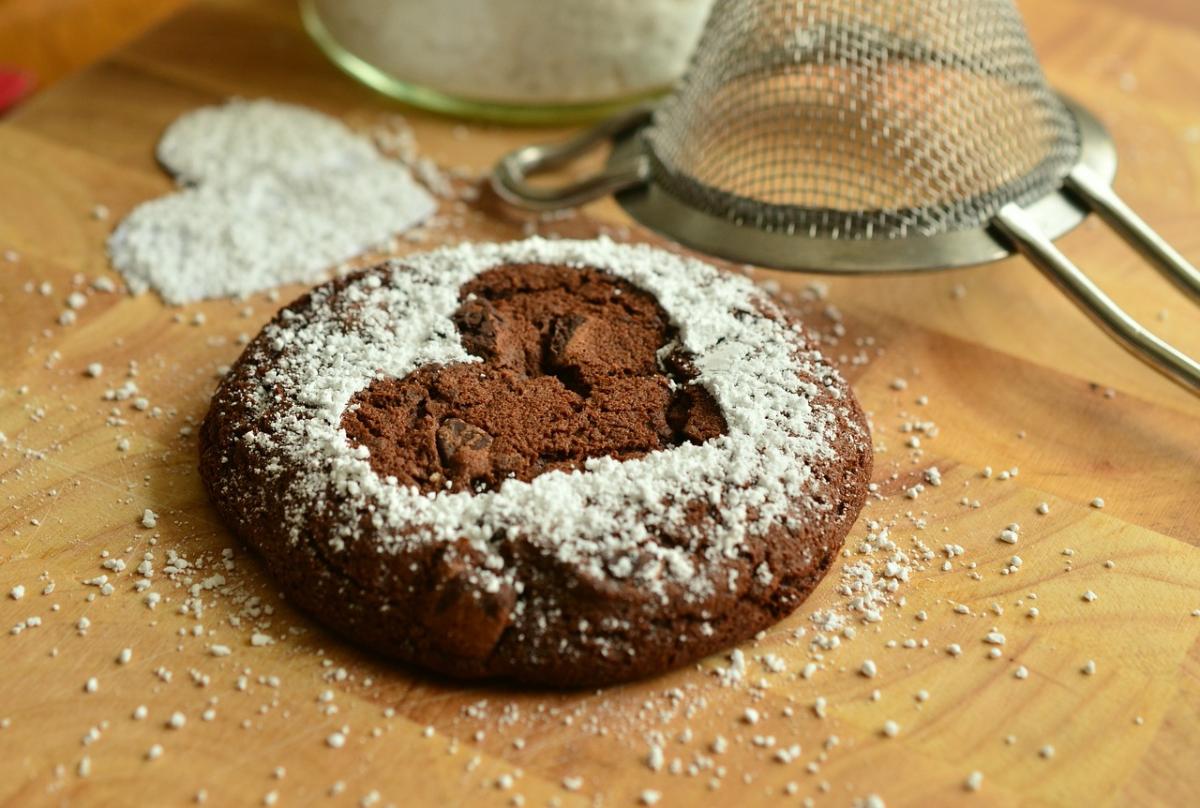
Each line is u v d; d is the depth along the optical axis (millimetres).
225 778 215
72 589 235
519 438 239
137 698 223
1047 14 354
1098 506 248
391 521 227
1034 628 232
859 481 240
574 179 308
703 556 226
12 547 240
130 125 316
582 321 255
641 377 248
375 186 302
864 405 264
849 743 220
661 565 224
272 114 319
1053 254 266
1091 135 304
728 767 217
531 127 323
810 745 220
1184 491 251
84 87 325
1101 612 234
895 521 245
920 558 241
